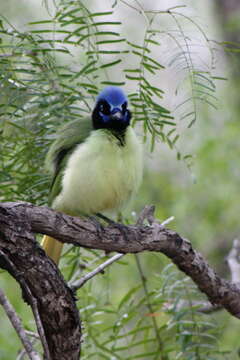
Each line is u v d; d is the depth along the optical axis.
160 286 10.90
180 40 9.07
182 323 9.71
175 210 16.25
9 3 15.71
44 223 7.49
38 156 9.55
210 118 16.22
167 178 17.31
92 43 9.24
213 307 10.98
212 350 10.06
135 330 10.09
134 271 14.09
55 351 7.59
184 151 15.85
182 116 9.56
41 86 9.27
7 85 9.05
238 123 16.02
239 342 12.92
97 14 8.79
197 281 9.69
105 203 9.82
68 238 7.90
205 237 16.83
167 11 8.95
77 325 7.50
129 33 16.08
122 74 15.34
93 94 9.37
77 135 9.73
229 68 10.75
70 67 9.90
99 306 10.84
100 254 10.78
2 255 6.80
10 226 6.91
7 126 9.31
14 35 9.16
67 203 9.66
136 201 16.56
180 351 10.20
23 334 6.71
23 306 13.70
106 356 10.03
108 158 9.41
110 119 9.59
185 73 8.67
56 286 7.19
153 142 9.39
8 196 9.55
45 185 9.90
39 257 7.05
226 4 19.92
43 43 9.26
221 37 19.31
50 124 9.50
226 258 11.91
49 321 7.34
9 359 12.64
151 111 9.29
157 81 14.26
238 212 16.53
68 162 9.50
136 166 9.70
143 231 8.83
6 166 9.35
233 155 15.95
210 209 16.52
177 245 9.20
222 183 16.33
